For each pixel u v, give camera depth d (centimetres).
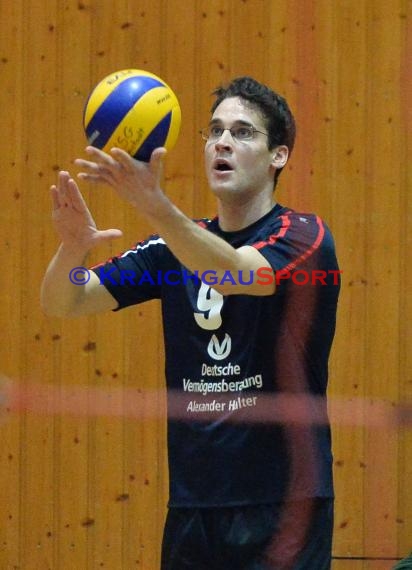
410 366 1864
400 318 1870
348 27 1870
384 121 1869
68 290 1044
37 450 1891
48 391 1894
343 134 1870
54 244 1906
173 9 1884
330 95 1872
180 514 1037
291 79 1873
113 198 1881
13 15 1908
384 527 1845
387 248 1870
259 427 1009
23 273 1906
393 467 1853
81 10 1897
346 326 1869
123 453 1880
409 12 1869
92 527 1883
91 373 1889
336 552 1848
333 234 1870
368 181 1872
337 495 1855
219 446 1013
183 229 845
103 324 1889
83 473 1884
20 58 1908
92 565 1883
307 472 1014
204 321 1033
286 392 1019
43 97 1905
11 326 1906
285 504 1007
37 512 1892
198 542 1022
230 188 1034
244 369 1017
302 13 1870
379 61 1869
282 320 1015
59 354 1894
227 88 1087
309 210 1870
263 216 1060
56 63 1902
